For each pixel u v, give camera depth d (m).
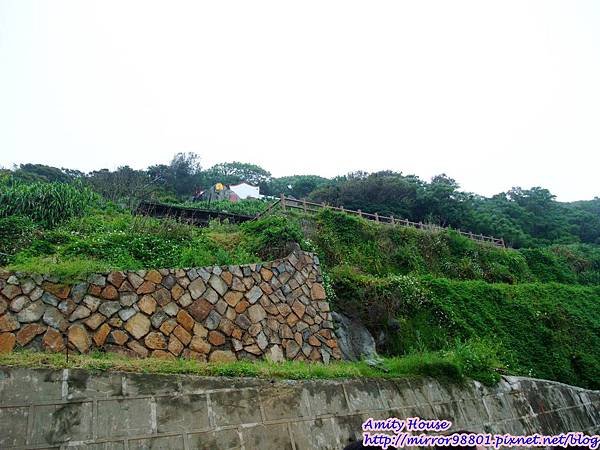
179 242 10.91
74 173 36.19
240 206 27.08
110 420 4.46
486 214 37.22
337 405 6.23
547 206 46.91
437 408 7.48
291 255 10.30
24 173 27.47
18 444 3.95
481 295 15.16
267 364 6.83
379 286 12.47
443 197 33.97
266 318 8.59
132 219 12.58
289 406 5.73
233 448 4.97
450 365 8.34
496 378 9.09
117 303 6.80
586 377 14.36
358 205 32.56
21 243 8.93
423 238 20.03
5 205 11.05
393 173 41.53
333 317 10.77
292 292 9.58
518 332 14.57
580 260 27.95
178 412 4.87
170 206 17.81
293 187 52.47
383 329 11.41
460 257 20.81
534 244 34.75
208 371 5.56
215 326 7.70
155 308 7.14
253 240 11.94
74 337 6.18
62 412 4.29
